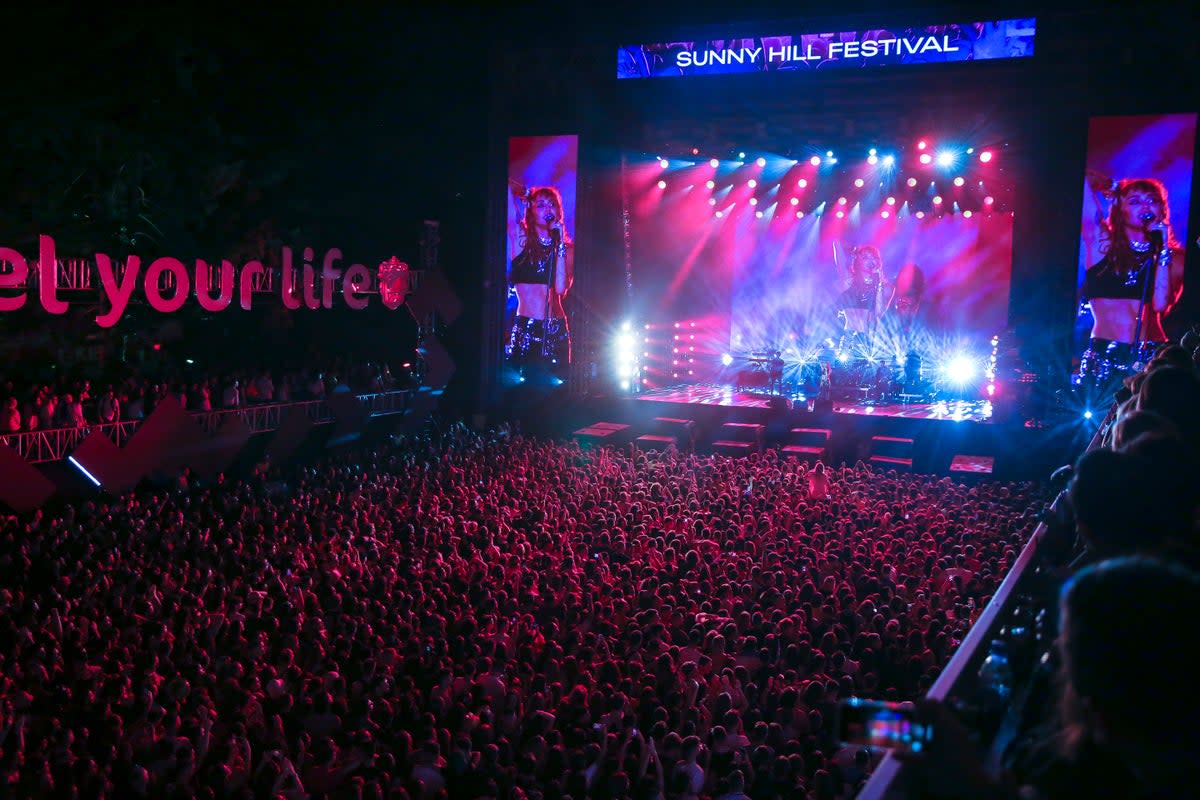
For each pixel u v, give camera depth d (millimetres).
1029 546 5789
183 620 13656
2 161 27562
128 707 10891
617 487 23438
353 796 9266
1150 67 27812
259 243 33625
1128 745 1982
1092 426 28484
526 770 10078
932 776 2354
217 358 33781
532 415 35719
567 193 34781
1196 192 27469
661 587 15305
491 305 35875
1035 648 4496
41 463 22438
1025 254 29562
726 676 12008
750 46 31828
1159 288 27953
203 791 9523
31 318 27547
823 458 30766
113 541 17359
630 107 33844
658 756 10430
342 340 36719
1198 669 1875
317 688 11836
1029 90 29188
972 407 35031
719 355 42875
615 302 37469
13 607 13805
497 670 12180
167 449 23766
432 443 30453
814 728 11086
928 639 13008
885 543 18078
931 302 40562
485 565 16219
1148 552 2783
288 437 27422
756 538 18719
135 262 24812
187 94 31562
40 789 9383
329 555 17125
